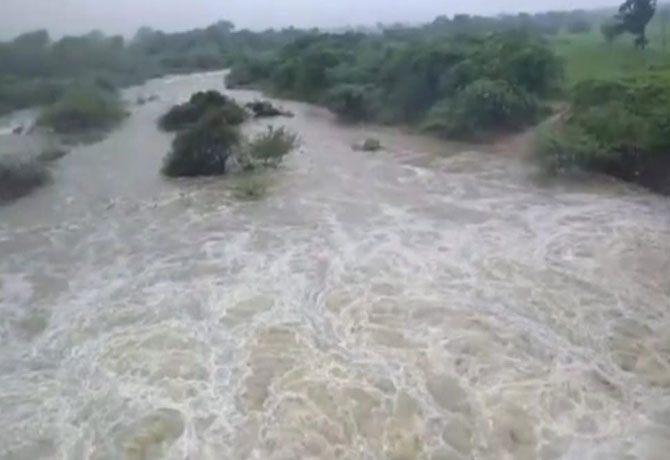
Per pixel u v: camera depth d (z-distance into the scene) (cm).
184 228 1756
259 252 1571
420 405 988
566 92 2788
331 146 2686
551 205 1839
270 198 1992
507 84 2688
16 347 1183
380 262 1491
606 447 894
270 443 916
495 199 1909
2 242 1688
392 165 2338
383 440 917
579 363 1088
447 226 1705
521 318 1229
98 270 1502
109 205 1975
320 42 4691
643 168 1986
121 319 1270
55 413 998
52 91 3378
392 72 3234
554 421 948
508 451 891
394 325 1215
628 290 1321
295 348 1150
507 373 1063
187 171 2275
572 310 1252
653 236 1587
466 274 1417
